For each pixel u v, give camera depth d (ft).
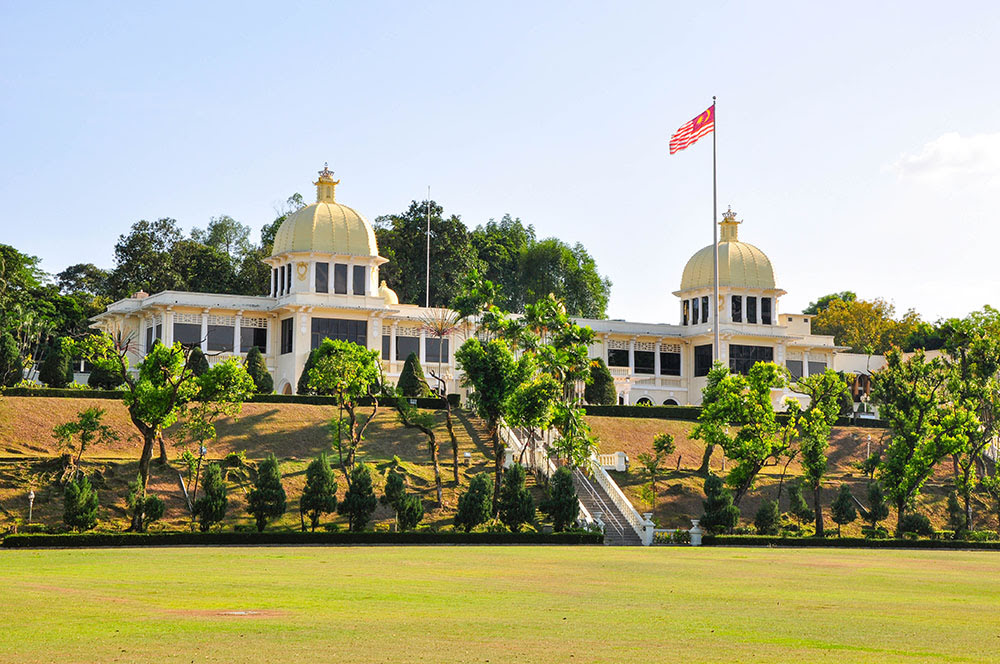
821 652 72.18
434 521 242.99
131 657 66.44
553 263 526.57
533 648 71.72
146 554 171.53
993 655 72.28
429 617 87.61
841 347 436.35
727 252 424.05
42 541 192.54
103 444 261.85
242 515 233.76
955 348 318.45
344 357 264.31
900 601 108.68
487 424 314.55
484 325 293.02
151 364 231.09
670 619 89.10
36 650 68.95
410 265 489.26
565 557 176.24
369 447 285.23
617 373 403.95
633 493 276.00
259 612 89.15
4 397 276.21
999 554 216.33
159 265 474.90
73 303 435.12
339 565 149.48
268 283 484.33
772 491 290.97
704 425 272.72
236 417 281.74
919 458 270.67
